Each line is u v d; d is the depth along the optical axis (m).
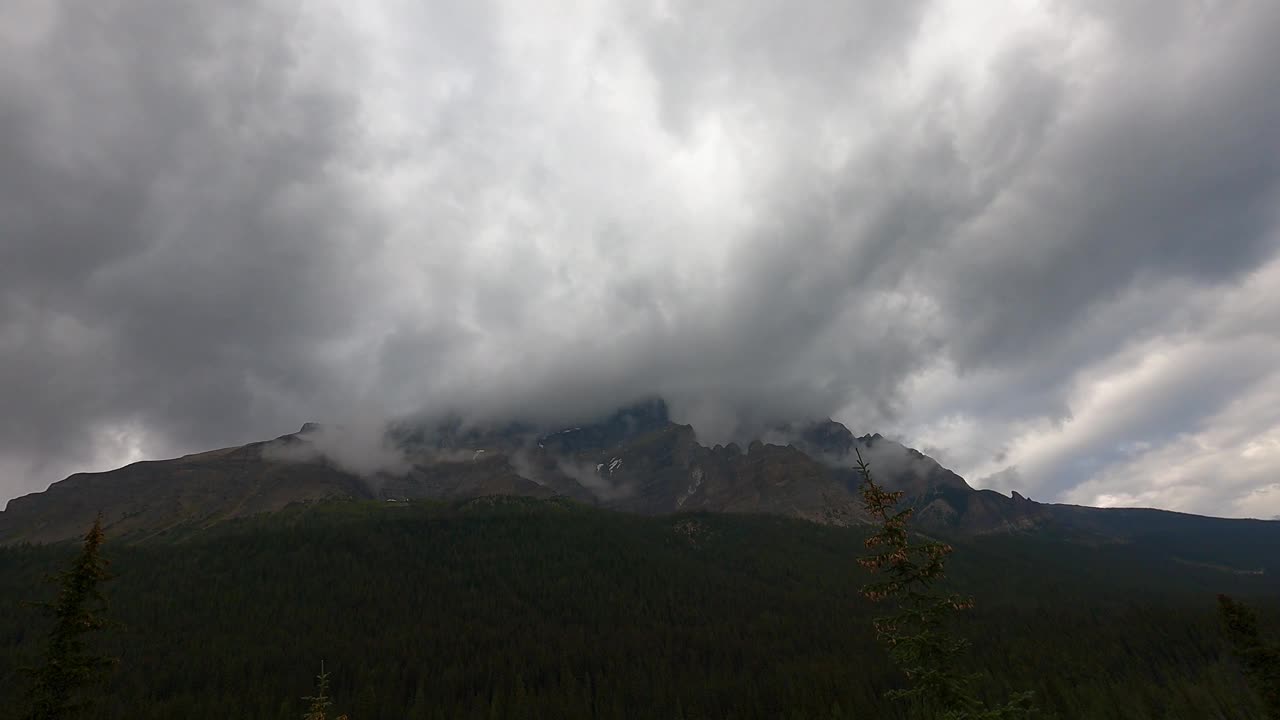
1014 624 197.25
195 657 162.38
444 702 149.88
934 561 24.48
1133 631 179.38
